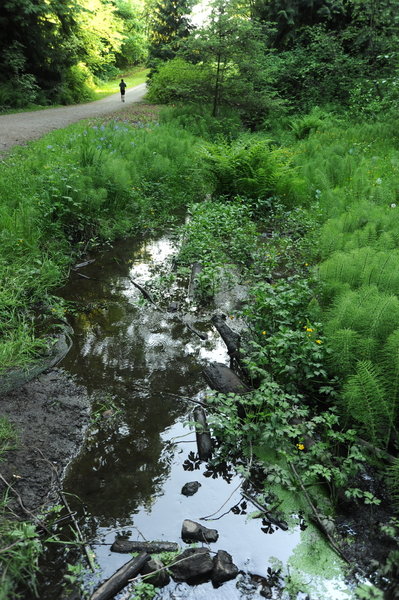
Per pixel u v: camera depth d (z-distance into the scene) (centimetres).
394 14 1725
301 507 256
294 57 1916
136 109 2188
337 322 332
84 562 223
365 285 379
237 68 1689
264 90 1705
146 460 288
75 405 333
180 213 834
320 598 207
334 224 574
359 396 272
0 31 2305
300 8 1995
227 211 709
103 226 673
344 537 236
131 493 264
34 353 389
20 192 644
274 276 539
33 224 577
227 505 257
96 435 307
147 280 549
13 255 520
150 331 438
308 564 224
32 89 2425
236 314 453
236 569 219
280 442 285
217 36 1577
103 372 374
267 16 1977
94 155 812
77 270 575
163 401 343
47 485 266
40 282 506
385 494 259
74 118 1805
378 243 491
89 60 3431
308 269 513
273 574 219
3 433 297
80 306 483
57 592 208
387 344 300
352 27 1855
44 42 2466
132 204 764
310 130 1451
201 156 915
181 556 223
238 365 385
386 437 286
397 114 1359
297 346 338
